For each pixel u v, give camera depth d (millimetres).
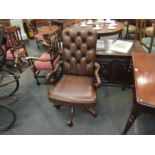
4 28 2422
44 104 2244
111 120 1933
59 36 2307
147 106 1158
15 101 2322
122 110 2064
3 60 2500
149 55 1773
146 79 1361
